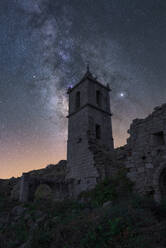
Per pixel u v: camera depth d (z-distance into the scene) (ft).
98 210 27.07
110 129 71.10
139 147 36.70
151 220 19.56
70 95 80.69
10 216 34.30
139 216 20.16
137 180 34.96
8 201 46.65
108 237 16.90
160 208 23.79
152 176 32.94
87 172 55.62
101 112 71.00
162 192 31.30
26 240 22.97
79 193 52.70
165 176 33.12
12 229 27.96
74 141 66.44
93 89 73.46
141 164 35.27
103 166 52.54
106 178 45.27
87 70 78.74
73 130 69.31
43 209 34.91
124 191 35.47
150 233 16.87
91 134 62.39
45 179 56.95
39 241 20.10
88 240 17.08
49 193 63.16
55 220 26.14
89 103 67.05
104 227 18.51
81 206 34.68
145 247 14.94
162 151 33.27
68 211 32.32
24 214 33.37
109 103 78.48
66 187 58.75
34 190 53.06
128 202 26.08
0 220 32.19
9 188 67.92
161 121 34.88
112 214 21.20
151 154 34.50
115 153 58.39
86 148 59.31
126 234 16.85
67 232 20.22
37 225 25.85
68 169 64.64
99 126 68.33
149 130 36.24
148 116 37.29
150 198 27.53
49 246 19.04
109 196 36.68
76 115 70.74
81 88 74.54
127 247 15.31
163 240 15.72
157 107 36.37
